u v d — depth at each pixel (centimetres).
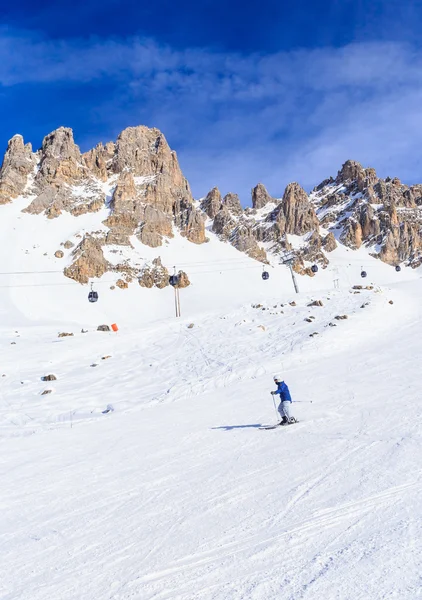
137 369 3388
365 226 17512
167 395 2570
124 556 705
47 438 1809
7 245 11312
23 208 13112
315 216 17475
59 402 2677
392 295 5278
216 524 780
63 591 619
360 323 3725
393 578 539
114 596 590
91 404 2594
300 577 573
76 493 1047
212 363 3212
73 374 3425
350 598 511
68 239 11919
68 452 1502
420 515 702
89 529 830
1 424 2331
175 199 15200
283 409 1512
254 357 3178
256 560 634
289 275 13350
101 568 675
